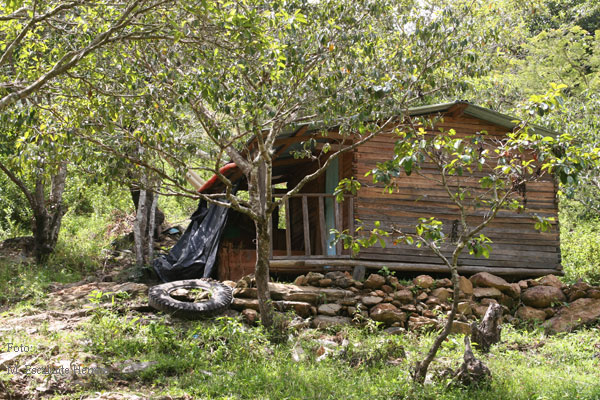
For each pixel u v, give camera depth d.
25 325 8.44
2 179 17.08
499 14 11.30
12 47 6.08
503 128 11.87
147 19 6.98
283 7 8.46
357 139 11.03
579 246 14.55
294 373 6.98
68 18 7.72
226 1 7.25
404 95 8.79
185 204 21.33
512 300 10.85
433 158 6.56
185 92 7.17
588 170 10.59
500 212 11.68
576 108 14.49
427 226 6.49
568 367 8.09
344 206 11.68
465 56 9.34
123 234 17.44
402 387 6.46
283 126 9.68
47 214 14.11
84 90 7.90
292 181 15.31
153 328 7.82
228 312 9.38
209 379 6.66
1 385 5.73
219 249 12.09
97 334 7.84
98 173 8.06
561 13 23.53
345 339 8.34
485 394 6.54
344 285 10.27
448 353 8.40
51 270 13.41
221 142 8.09
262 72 7.75
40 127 7.57
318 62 8.81
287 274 11.57
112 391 6.23
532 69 21.16
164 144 7.96
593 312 10.45
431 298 10.34
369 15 9.87
